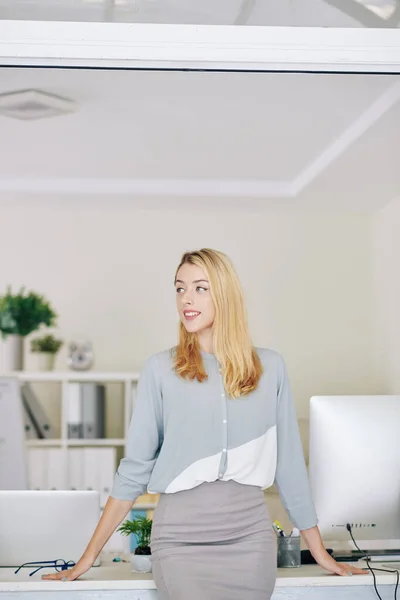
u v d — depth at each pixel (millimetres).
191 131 4320
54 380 5395
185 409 2152
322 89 3639
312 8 2164
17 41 2100
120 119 4105
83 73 3449
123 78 3512
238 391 2164
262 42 2146
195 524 2092
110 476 5164
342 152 4371
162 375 2189
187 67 2193
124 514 2201
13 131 4336
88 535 2545
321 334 6031
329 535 2564
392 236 5613
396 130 3963
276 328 6012
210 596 2025
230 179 5438
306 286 6051
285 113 3990
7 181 5398
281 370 2281
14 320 5520
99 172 5246
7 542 2516
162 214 6016
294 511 2277
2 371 5562
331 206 5805
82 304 5914
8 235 5910
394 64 2186
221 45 2141
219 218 6051
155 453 2244
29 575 2346
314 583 2207
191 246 6012
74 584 2146
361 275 6070
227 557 2061
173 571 2047
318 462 2566
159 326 5961
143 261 5984
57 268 5926
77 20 2115
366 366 6016
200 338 2240
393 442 2559
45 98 3756
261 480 2174
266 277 6039
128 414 5324
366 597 2232
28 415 5258
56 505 2541
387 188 5230
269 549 2121
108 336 5918
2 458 4266
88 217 5973
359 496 2539
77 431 5273
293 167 5105
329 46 2158
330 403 2576
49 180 5422
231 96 3738
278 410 2270
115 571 2406
